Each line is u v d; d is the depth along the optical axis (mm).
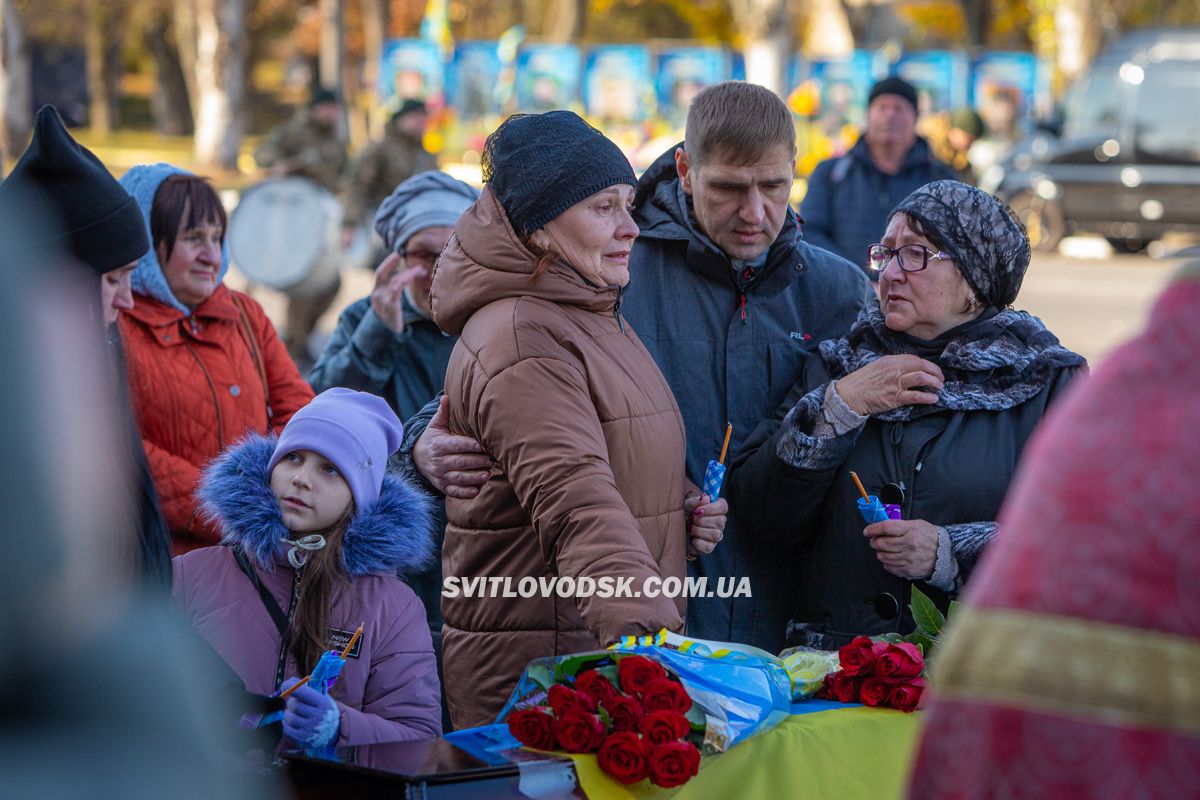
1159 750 1640
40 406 1118
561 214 3264
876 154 7621
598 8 50375
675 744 2717
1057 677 1674
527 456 3131
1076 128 22297
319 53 64500
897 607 3807
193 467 4262
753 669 3090
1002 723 1700
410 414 4887
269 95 68062
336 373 4871
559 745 2826
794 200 23766
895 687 3201
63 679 1142
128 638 1195
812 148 26766
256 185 10414
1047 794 1669
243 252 10297
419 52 34531
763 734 3008
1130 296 17188
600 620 3016
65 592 1146
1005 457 3746
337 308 14547
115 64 65188
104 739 1140
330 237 10414
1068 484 1729
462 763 2750
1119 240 22891
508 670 3391
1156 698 1642
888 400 3732
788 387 4160
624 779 2734
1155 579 1668
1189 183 21484
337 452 3229
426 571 4406
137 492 2471
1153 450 1694
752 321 4145
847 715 3150
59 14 57812
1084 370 3832
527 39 60844
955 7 42094
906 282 3822
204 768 1182
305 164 10875
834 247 7605
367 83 46469
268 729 2828
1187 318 1754
